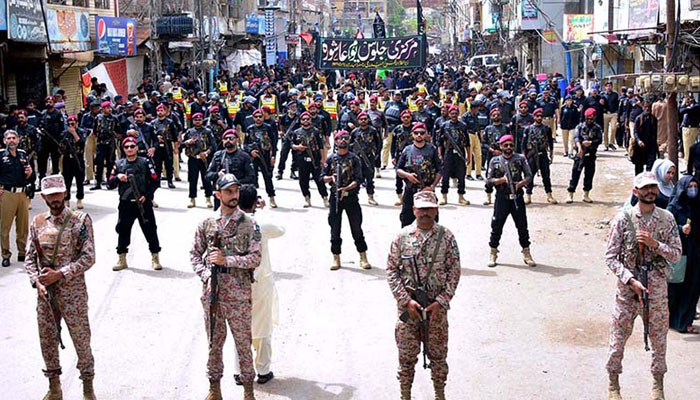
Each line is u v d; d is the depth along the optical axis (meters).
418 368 8.46
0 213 12.41
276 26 62.66
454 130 16.88
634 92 23.41
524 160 12.12
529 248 12.72
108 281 11.61
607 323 9.70
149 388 8.01
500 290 11.05
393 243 7.01
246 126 19.56
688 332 9.27
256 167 16.66
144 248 13.52
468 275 11.80
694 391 7.73
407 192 12.86
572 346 8.97
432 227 6.95
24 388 8.05
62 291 7.38
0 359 8.76
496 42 58.41
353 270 12.11
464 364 8.49
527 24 43.06
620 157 23.62
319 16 99.94
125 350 8.97
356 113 20.03
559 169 21.80
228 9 48.19
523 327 9.59
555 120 27.75
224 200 7.27
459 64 70.69
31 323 9.90
